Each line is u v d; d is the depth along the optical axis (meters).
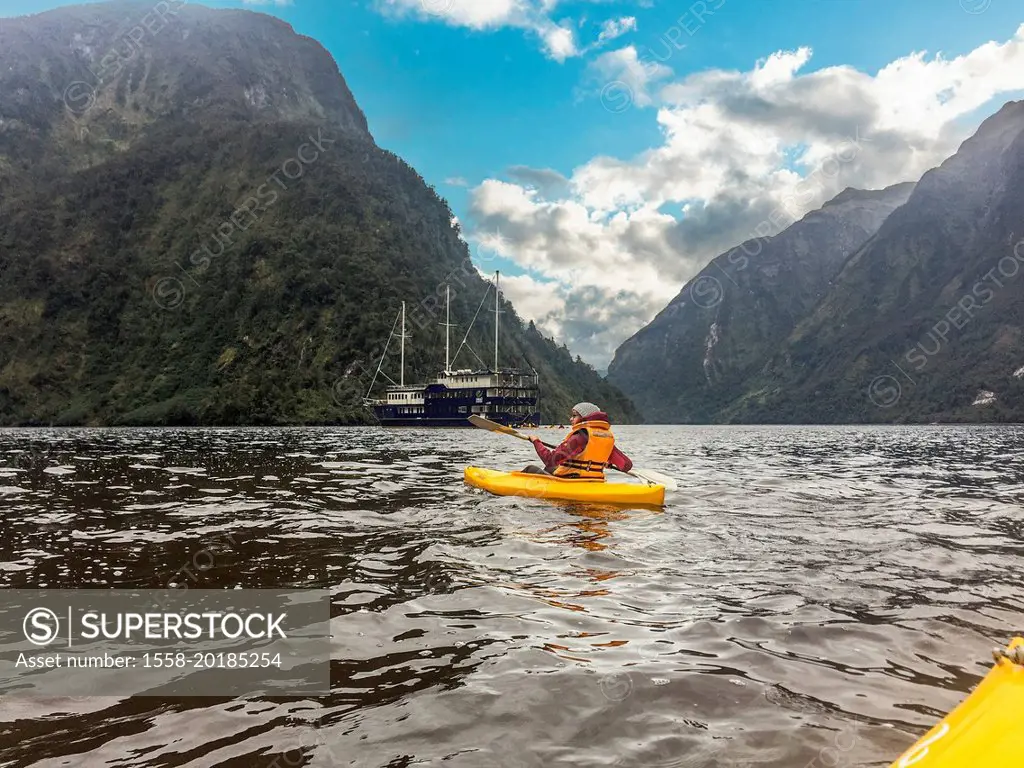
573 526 7.44
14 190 173.88
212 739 2.60
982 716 2.09
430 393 94.69
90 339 137.25
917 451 28.27
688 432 83.69
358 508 8.82
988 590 4.89
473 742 2.57
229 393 113.75
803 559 5.90
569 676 3.24
